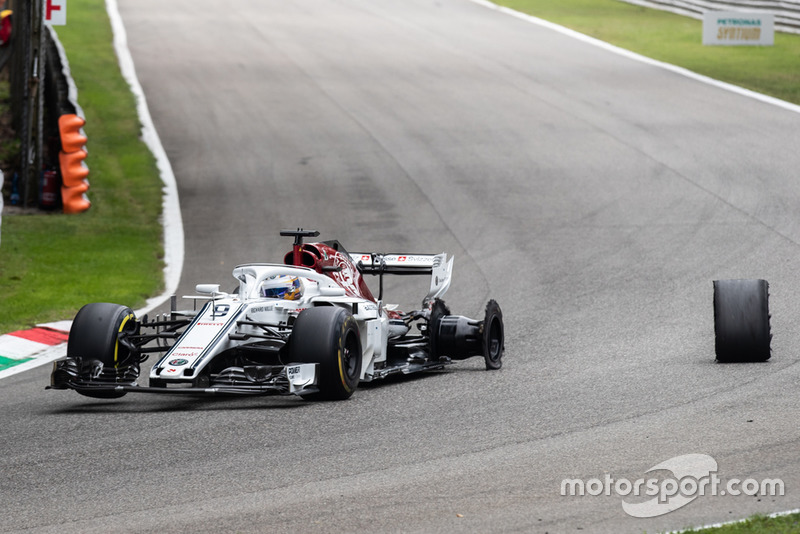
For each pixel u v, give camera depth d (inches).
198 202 3147.1
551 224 2792.8
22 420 1208.2
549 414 1167.6
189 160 3663.9
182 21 6707.7
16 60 3683.6
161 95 4662.9
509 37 6397.6
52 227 2815.0
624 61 5590.6
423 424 1137.4
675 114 4286.4
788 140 3777.1
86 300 2094.0
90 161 3553.2
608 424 1107.9
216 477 952.3
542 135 3961.6
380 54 5816.9
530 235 2682.1
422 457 1001.5
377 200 3120.1
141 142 3865.7
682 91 4768.7
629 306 1959.9
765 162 3444.9
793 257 2345.0
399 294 2178.9
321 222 2891.2
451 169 3489.2
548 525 804.0
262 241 2704.2
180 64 5354.3
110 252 2578.7
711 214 2827.3
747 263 2308.1
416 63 5551.2
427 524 812.6
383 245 2628.0
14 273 2321.6
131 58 5433.1
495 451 1016.2
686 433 1051.9
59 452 1055.0
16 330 1803.6
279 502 875.4
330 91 4840.1
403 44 6151.6
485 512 837.2
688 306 1936.5
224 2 7628.0
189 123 4192.9
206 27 6530.5
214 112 4387.3
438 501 867.4
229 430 1126.4
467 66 5472.4
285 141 3922.2
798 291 2026.3
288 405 1251.2
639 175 3326.8
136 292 2194.9
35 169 3132.4
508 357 1584.6
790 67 5319.9
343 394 1254.3
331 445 1052.5
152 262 2511.1
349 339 1279.5
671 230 2672.2
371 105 4547.2
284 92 4800.7
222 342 1210.0
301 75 5196.9
